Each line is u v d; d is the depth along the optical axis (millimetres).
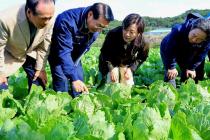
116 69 6848
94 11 5336
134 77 9758
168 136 2764
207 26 6375
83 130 2744
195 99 4418
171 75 7316
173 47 7059
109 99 4086
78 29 5605
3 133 2516
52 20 5441
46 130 2744
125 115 3322
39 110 3586
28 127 2504
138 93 5012
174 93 4520
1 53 5254
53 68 6086
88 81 9211
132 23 5969
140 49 6547
